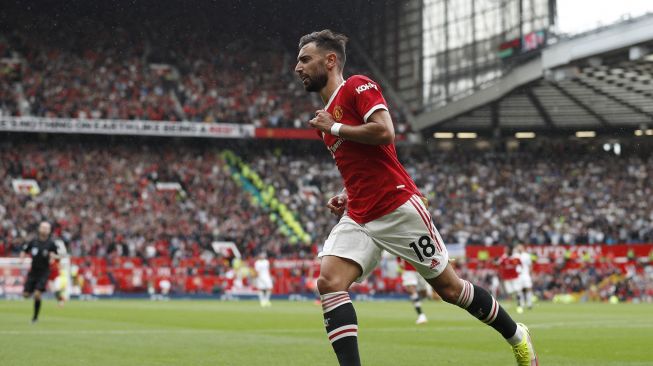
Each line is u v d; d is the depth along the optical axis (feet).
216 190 230.68
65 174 220.02
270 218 224.94
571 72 193.47
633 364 40.63
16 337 60.34
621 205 236.43
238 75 250.37
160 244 202.69
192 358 44.27
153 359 43.65
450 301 26.84
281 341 57.26
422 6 244.63
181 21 248.93
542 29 193.36
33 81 225.56
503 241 219.20
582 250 209.67
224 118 235.20
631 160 255.50
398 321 87.51
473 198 242.78
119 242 196.54
